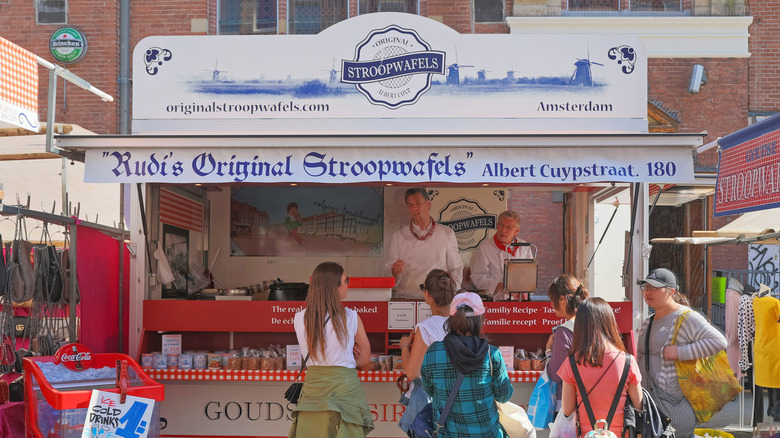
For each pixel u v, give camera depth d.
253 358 6.20
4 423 5.34
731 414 9.36
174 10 13.34
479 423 4.30
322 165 5.55
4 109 5.37
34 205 7.50
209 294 6.71
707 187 10.15
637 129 6.16
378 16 6.23
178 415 6.27
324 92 6.22
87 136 5.61
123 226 6.80
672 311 5.32
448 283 5.09
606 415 4.22
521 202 12.81
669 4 13.02
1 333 5.54
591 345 4.25
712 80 12.84
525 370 6.16
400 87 6.20
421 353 4.93
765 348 7.76
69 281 6.08
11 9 13.40
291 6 13.67
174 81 6.27
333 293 4.98
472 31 13.06
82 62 13.28
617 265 12.38
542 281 12.74
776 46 12.87
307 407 4.82
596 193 8.27
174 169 5.58
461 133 5.69
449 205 8.83
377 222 8.91
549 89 6.18
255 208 8.92
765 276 12.78
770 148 5.50
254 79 6.25
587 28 12.85
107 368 5.49
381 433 6.23
